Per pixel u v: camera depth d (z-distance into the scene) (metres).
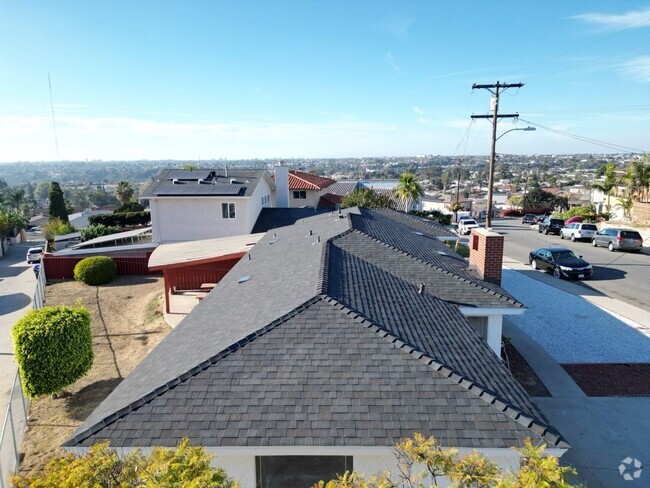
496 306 11.38
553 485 4.81
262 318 8.76
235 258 20.38
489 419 6.29
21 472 9.30
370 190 40.28
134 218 54.94
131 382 7.88
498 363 8.18
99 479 4.89
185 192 29.06
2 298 27.02
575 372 13.10
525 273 25.81
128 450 5.96
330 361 7.21
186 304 20.89
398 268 13.13
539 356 14.08
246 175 33.84
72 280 28.83
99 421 6.39
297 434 6.00
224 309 10.84
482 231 14.38
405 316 9.20
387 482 5.19
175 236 29.66
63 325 12.26
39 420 11.47
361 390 6.68
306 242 16.12
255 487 6.64
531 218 52.25
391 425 6.14
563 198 75.25
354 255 13.57
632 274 24.86
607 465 9.05
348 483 5.25
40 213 113.75
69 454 5.38
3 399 13.05
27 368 11.87
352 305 8.78
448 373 7.00
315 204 49.81
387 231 18.88
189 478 4.85
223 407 6.44
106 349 16.34
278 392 6.65
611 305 19.30
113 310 21.62
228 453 5.97
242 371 7.05
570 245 35.03
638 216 42.16
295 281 10.77
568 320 17.45
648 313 18.17
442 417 6.28
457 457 5.83
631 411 10.97
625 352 14.45
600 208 53.03
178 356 8.34
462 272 14.07
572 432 10.14
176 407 6.49
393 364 7.18
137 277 28.81
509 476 5.04
